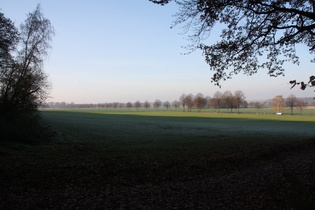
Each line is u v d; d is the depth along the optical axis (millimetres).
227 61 10336
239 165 13148
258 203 7000
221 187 8891
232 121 66875
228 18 9781
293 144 20359
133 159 13898
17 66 20453
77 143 20875
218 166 12758
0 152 13148
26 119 21516
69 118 66562
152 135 29266
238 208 6684
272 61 11117
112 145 20234
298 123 60438
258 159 14719
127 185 9406
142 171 11430
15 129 19281
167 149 17938
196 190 8617
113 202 7324
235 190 8406
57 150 16547
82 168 11391
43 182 9133
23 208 6496
